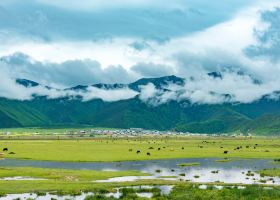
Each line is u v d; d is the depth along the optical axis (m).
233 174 106.12
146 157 156.50
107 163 136.38
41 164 131.12
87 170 109.81
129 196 68.25
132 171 108.88
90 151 180.38
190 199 64.38
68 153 168.00
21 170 105.25
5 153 164.38
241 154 173.88
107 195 71.75
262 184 86.12
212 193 69.12
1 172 100.75
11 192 73.31
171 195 68.12
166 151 187.00
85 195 71.62
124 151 182.75
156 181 87.94
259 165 131.62
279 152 185.25
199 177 99.25
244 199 63.81
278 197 65.56
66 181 87.75
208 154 172.62
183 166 127.88
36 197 69.19
